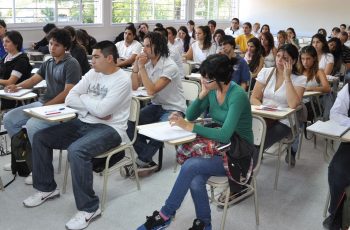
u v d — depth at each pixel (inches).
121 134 97.6
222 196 92.6
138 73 129.5
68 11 274.2
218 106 85.4
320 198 107.7
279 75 120.3
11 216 92.7
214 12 425.1
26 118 114.6
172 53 164.9
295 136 118.2
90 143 89.8
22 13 245.3
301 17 410.6
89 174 89.6
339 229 87.5
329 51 186.5
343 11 385.1
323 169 128.4
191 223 92.8
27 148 109.3
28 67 135.5
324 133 84.0
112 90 95.0
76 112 97.3
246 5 443.8
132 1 323.0
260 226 92.3
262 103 122.5
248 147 81.3
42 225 89.5
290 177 121.2
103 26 301.9
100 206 98.4
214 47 215.0
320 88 140.2
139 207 99.5
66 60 113.8
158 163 122.3
